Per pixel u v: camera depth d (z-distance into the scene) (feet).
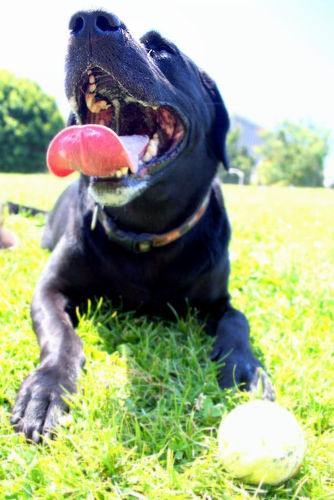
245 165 48.19
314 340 2.35
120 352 2.16
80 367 1.93
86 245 2.41
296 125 44.19
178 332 2.42
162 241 2.38
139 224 2.39
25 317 2.40
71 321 2.31
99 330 2.32
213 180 2.64
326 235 5.26
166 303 2.51
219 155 2.71
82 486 1.47
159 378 2.01
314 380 2.05
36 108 28.94
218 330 2.31
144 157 2.22
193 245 2.47
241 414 1.59
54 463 1.53
